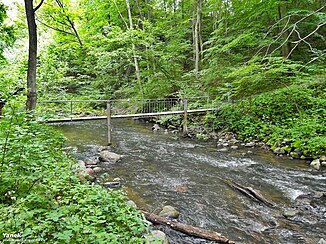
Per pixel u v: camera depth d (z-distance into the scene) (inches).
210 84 501.0
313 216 158.4
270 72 339.0
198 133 417.7
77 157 278.4
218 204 176.9
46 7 596.4
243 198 186.7
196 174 238.8
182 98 458.9
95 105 601.6
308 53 462.6
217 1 554.6
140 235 118.3
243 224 150.8
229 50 490.6
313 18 431.2
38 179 117.9
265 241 133.5
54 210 99.0
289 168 251.0
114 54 518.9
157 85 558.6
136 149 332.2
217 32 530.6
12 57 495.2
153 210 166.1
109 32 571.8
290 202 178.1
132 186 207.5
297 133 306.7
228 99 444.8
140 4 691.4
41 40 647.8
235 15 515.2
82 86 667.4
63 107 431.8
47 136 197.5
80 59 654.5
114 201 116.9
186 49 615.5
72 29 663.8
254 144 338.6
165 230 140.9
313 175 229.6
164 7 714.2
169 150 329.4
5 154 114.3
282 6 434.6
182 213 163.9
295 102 368.5
